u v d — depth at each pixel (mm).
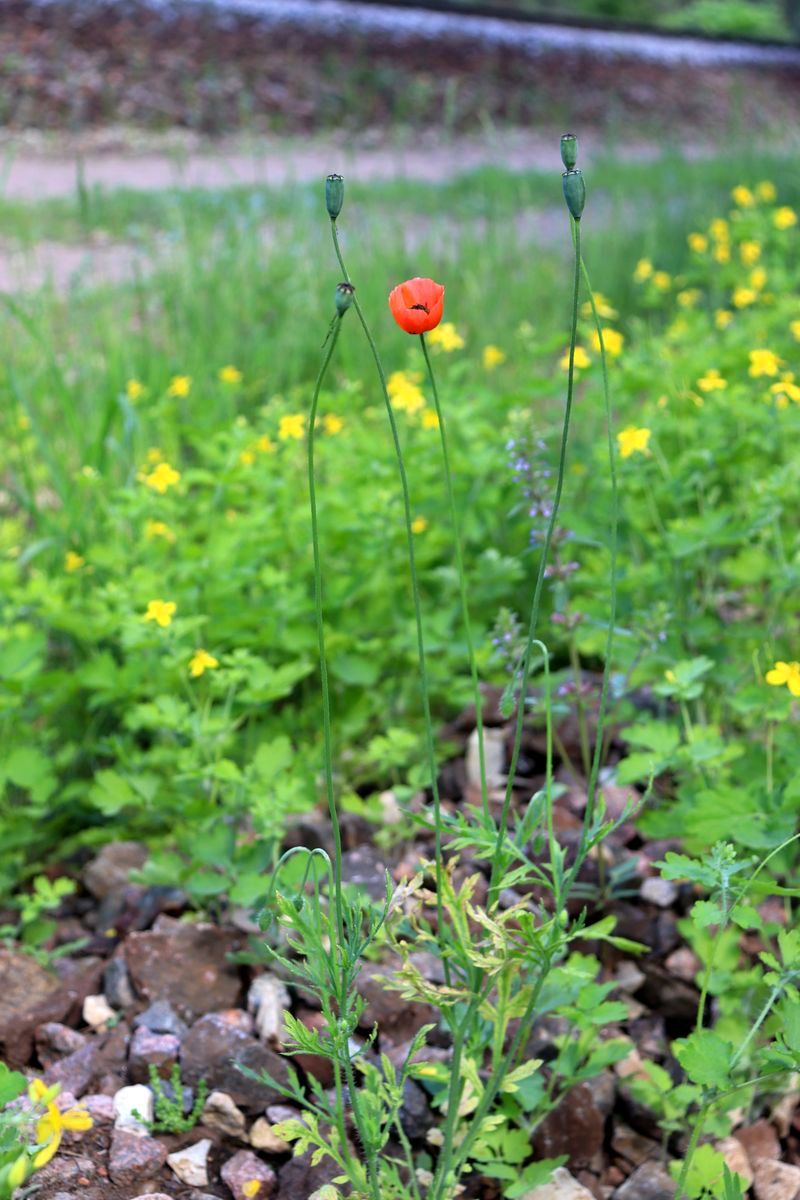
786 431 3453
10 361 4309
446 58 16938
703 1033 1733
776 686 2482
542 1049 2154
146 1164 1909
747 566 3000
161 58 14734
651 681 2965
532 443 2557
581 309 5766
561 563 2643
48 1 14750
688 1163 1785
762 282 4867
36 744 2998
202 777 2508
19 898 2576
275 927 2268
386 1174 1790
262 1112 2066
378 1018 2188
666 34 21062
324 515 3201
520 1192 1897
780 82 20406
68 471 3949
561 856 1694
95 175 11531
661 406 3457
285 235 6680
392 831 2744
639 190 9383
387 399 1577
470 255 6473
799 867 2420
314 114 14883
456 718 3260
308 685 3209
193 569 3006
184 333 5117
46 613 2963
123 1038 2197
